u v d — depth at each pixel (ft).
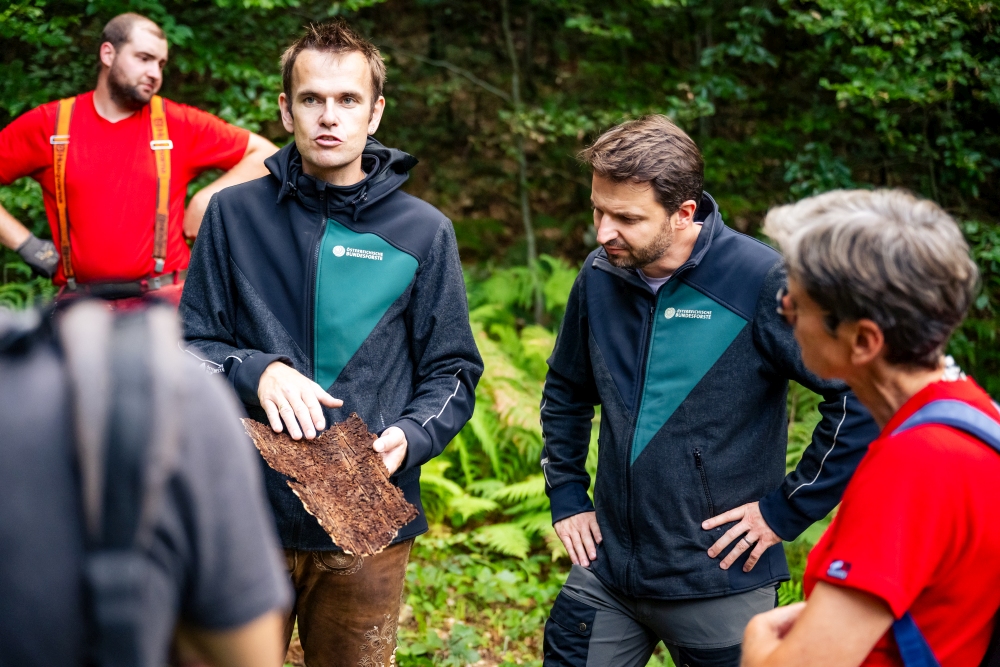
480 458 14.73
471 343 6.92
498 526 12.73
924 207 3.72
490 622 11.27
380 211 6.66
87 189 10.69
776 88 20.36
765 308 6.05
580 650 6.68
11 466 2.37
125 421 2.37
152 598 2.47
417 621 10.91
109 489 2.35
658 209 5.90
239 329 6.63
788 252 3.85
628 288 6.45
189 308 6.64
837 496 5.95
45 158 10.73
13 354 2.49
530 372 16.15
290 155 6.66
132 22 10.58
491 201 24.03
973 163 16.69
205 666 2.84
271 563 2.80
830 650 3.59
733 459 6.19
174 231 11.21
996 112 17.40
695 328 6.21
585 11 19.79
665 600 6.34
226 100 15.69
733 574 6.19
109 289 9.60
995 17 15.83
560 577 12.23
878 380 3.87
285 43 16.74
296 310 6.48
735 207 19.49
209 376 2.73
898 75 16.05
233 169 11.68
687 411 6.19
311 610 6.61
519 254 22.50
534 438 14.16
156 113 11.03
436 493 13.55
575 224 23.36
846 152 19.49
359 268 6.51
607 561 6.56
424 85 22.49
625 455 6.33
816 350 3.92
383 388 6.59
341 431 6.01
